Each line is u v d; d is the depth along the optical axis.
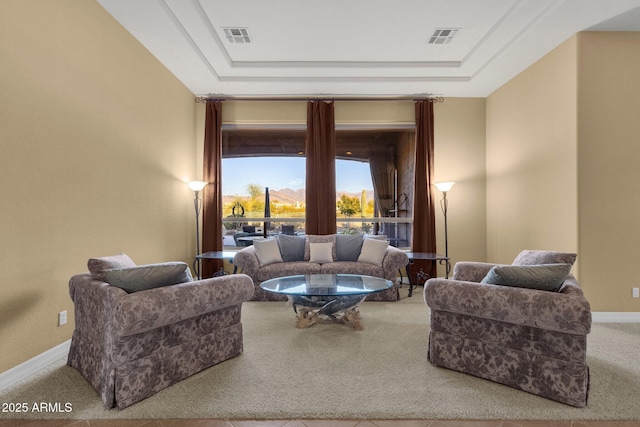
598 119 3.43
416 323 3.33
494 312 2.00
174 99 4.52
